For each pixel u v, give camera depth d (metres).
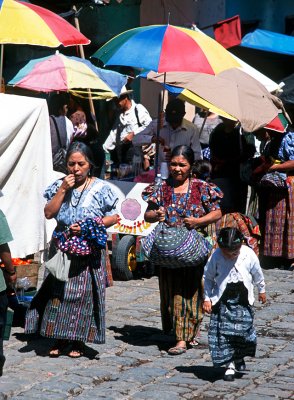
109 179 23.97
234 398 13.69
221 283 14.41
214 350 14.51
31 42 19.53
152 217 16.23
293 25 32.31
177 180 16.23
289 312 19.30
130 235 22.28
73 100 23.77
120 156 25.70
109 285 19.17
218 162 22.39
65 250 15.31
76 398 13.59
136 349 16.44
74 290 15.41
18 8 20.11
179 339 16.27
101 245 15.42
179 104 22.19
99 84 21.75
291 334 17.61
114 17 34.81
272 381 14.57
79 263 15.47
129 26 34.62
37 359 15.62
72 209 15.51
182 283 16.23
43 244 17.72
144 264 22.77
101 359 15.73
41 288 15.73
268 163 23.14
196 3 33.72
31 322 15.80
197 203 16.09
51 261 15.37
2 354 13.90
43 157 17.72
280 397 13.72
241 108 19.12
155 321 18.44
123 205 21.61
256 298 20.41
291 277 23.00
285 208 23.42
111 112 31.69
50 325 15.43
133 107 25.62
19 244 17.55
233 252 14.21
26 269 17.94
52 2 30.92
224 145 22.31
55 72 21.52
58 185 15.90
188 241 15.72
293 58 30.34
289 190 23.34
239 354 14.58
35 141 17.64
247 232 21.03
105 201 15.66
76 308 15.43
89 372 14.84
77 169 15.42
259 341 17.06
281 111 21.41
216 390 14.07
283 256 23.53
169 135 22.44
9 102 17.41
